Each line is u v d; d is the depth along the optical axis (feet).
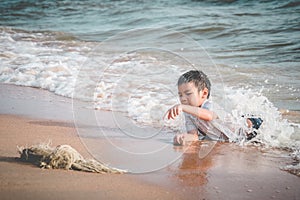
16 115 13.66
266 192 8.42
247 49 23.00
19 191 7.92
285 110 14.12
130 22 31.55
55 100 15.49
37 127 12.36
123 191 8.14
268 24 28.02
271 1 33.68
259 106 13.53
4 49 23.29
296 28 26.81
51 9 38.47
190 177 9.09
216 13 31.76
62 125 12.58
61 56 21.25
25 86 17.47
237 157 10.60
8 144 10.73
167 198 7.97
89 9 37.42
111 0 39.75
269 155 10.82
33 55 21.74
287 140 11.91
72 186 8.22
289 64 20.04
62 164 9.10
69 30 29.89
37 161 9.33
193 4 35.65
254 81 17.20
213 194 8.25
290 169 9.76
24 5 40.19
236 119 12.24
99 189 8.16
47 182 8.34
